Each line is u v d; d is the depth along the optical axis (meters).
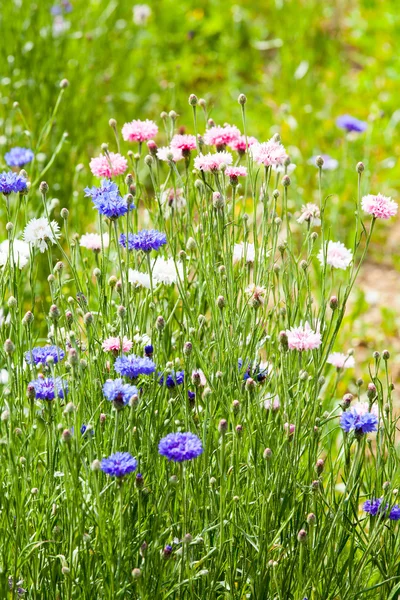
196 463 2.79
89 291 3.08
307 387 2.89
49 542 2.75
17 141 3.73
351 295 3.69
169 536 2.80
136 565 2.76
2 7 4.15
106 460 2.67
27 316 2.80
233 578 2.76
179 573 2.73
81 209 3.66
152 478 2.79
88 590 2.73
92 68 4.30
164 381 2.81
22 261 2.93
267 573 2.78
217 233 2.89
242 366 2.85
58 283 2.93
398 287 3.79
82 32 4.39
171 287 3.07
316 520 2.80
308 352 2.94
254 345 2.86
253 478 2.82
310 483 2.84
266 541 2.76
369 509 2.83
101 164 3.01
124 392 2.71
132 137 3.02
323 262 2.90
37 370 2.84
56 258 3.47
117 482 2.68
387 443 2.87
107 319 2.92
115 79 4.57
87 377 2.85
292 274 2.96
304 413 2.87
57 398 2.79
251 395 2.82
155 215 3.08
